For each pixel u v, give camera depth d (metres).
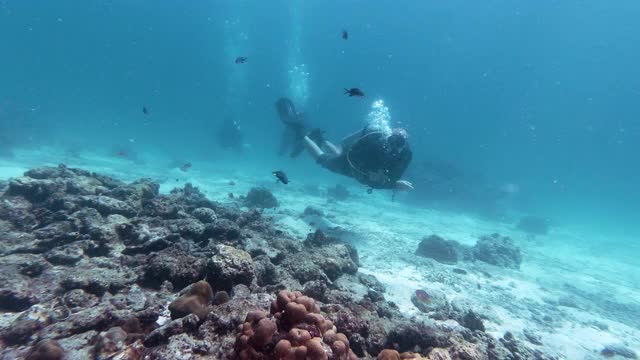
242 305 3.25
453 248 10.40
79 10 91.69
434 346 3.88
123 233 5.79
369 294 5.71
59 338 3.06
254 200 12.96
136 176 15.57
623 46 64.94
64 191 7.35
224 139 25.09
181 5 74.00
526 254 13.17
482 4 53.97
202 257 5.02
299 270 5.75
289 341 2.54
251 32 104.38
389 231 12.30
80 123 43.22
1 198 6.44
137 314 3.35
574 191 67.75
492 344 4.53
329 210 14.40
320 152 12.17
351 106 92.44
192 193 10.85
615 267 13.16
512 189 31.98
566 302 8.43
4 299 3.85
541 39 66.94
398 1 60.53
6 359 2.79
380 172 9.03
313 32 98.06
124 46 144.38
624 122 105.69
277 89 131.62
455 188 21.88
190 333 2.94
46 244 5.28
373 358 3.65
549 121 113.94
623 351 6.26
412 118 103.44
